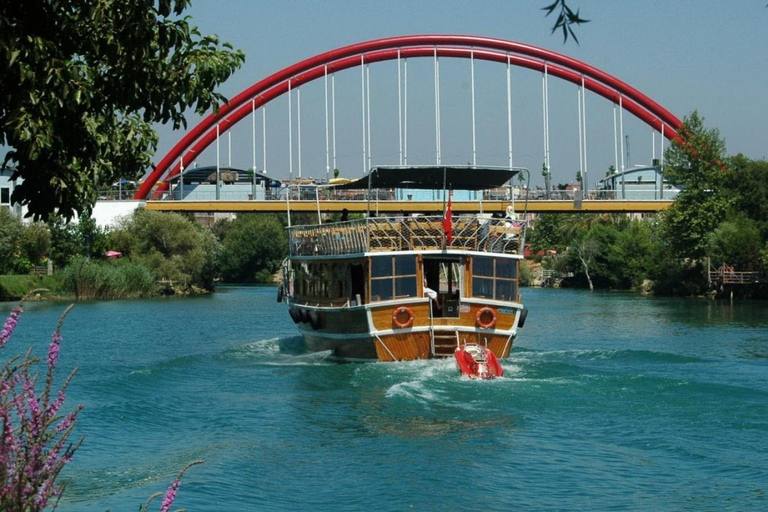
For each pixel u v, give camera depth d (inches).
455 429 1007.6
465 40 5531.5
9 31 611.8
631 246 5369.1
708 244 4160.9
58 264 4190.5
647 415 1058.1
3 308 3250.5
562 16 359.3
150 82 693.3
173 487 389.7
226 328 2428.6
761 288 4003.4
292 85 5457.7
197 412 1129.4
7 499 364.5
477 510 734.5
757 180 4333.2
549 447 925.2
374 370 1338.6
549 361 1496.1
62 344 2021.4
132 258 4338.1
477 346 1315.2
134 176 762.2
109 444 963.3
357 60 5477.4
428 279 1563.7
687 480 812.0
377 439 968.3
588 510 734.5
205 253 4589.1
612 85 5575.8
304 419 1075.3
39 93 623.8
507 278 1379.2
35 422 386.0
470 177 1533.0
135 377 1405.0
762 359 1621.6
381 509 737.0
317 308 1505.9
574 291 5221.5
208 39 711.1
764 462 863.7
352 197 4621.1
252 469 854.5
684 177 4338.1
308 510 735.1
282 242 6274.6
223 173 7022.6
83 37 671.8
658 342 2012.8
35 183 673.6
